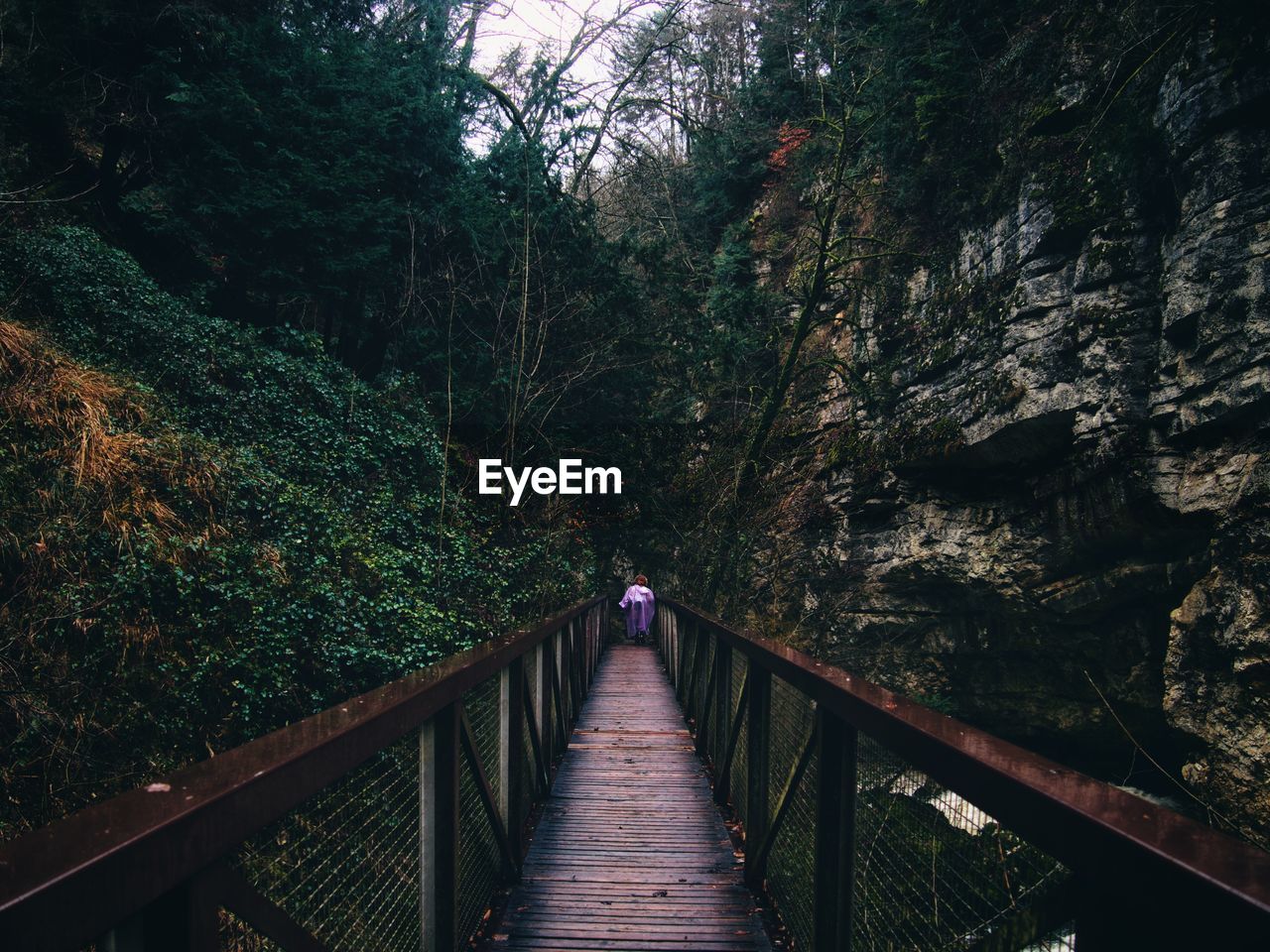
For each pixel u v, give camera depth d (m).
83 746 5.12
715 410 17.81
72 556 5.70
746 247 21.19
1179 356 9.90
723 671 5.49
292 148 11.56
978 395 12.87
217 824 1.10
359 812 1.80
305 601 7.22
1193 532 9.98
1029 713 13.68
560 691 6.79
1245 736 8.52
